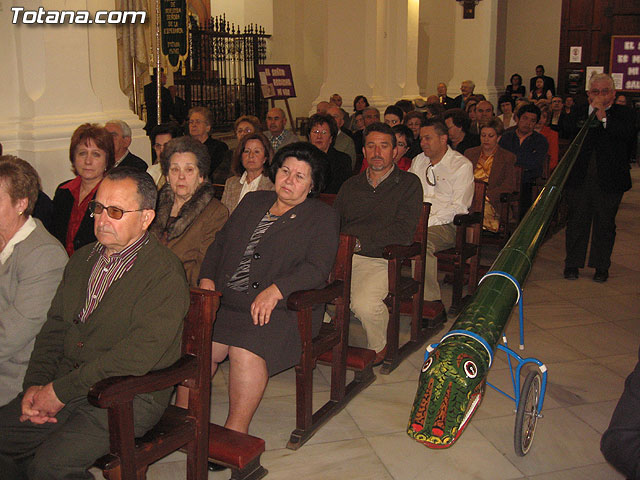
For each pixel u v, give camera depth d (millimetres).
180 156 3367
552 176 3145
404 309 4223
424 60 14555
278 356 2936
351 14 9492
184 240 3373
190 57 12445
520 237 2590
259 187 4297
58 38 4809
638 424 1351
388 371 3875
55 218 3703
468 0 12305
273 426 3287
